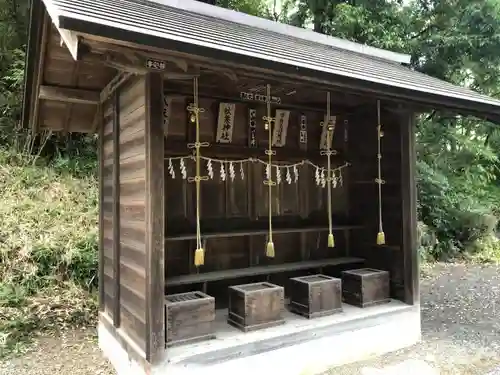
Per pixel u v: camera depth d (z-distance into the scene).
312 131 5.00
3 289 5.23
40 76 3.83
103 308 4.45
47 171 7.59
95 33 2.25
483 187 11.51
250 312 3.65
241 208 4.57
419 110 4.49
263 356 3.46
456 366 3.85
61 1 2.67
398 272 4.60
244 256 4.62
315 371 3.74
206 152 4.21
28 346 4.55
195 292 3.71
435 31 9.61
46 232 6.21
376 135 4.84
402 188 4.51
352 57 4.99
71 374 3.83
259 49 3.28
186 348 3.25
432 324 5.16
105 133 4.37
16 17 8.22
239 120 4.52
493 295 6.68
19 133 7.88
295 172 4.64
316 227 4.74
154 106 3.07
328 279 4.20
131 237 3.47
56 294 5.52
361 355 4.03
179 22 3.48
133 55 2.75
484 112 4.34
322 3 9.24
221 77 3.71
